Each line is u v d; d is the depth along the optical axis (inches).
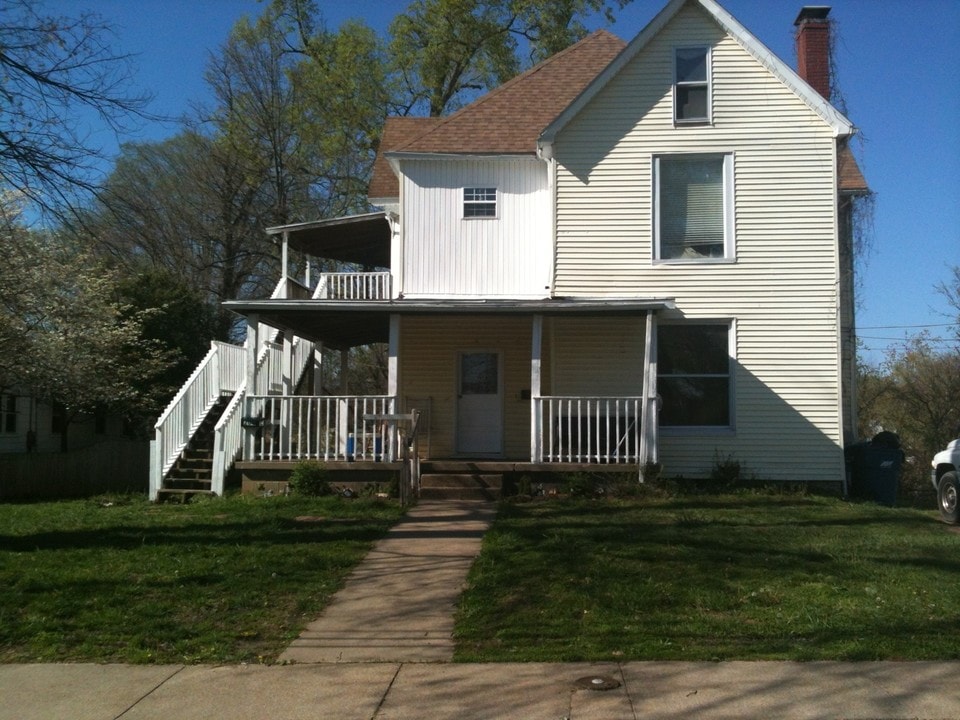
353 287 807.1
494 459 702.5
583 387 646.5
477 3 1256.2
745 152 639.1
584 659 286.2
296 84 1267.2
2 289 562.6
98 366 880.3
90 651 300.8
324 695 263.0
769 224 636.1
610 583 356.8
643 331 644.7
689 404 636.1
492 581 365.7
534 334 596.4
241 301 601.0
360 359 1440.7
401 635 315.6
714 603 332.8
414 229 689.6
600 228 644.7
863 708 244.7
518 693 260.7
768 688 259.8
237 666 288.0
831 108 632.4
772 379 631.2
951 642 291.6
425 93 1300.4
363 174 1305.4
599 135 649.0
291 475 588.4
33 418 1098.7
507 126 711.1
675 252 642.2
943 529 478.0
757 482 621.9
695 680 267.1
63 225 421.4
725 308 635.5
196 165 1268.5
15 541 455.8
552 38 1258.0
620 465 580.4
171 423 647.8
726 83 644.1
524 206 689.0
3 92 392.2
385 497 568.1
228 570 388.5
